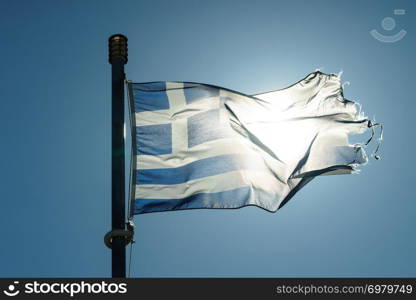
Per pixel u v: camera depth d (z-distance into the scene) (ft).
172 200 38.86
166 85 41.96
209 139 41.14
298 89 44.34
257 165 41.22
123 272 30.63
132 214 37.99
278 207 40.40
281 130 42.68
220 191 39.86
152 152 39.91
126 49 38.63
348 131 42.68
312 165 41.78
